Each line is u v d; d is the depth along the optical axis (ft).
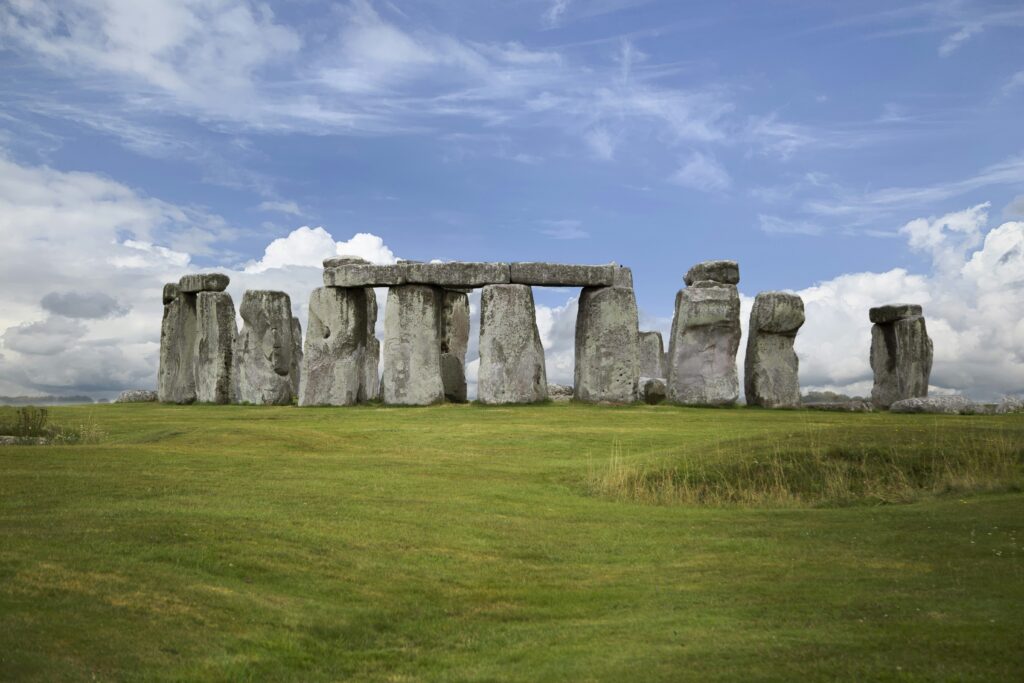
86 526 37.27
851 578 35.99
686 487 57.06
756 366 115.24
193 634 28.86
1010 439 60.39
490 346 109.91
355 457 68.80
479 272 111.55
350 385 115.44
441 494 53.47
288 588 33.81
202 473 55.62
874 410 114.32
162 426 87.92
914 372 127.75
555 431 84.12
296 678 27.58
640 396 123.03
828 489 55.98
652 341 154.30
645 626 31.68
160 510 41.34
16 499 43.09
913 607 31.58
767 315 114.62
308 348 116.47
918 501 52.21
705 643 29.53
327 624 31.27
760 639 29.50
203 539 37.09
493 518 47.37
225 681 26.63
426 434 83.15
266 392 122.93
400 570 37.17
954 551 38.83
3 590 29.48
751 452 61.26
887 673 26.03
